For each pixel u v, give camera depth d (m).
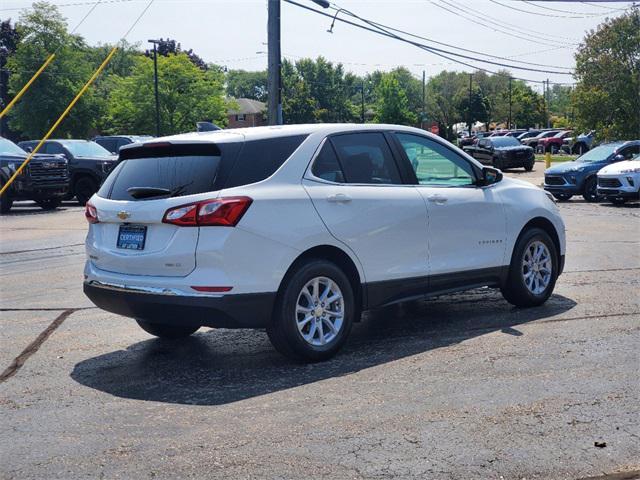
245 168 5.75
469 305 8.03
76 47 64.56
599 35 36.78
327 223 6.02
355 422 4.66
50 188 21.42
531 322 7.12
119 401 5.23
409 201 6.61
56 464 4.16
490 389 5.21
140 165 6.14
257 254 5.62
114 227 6.05
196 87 64.50
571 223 16.09
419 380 5.45
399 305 8.17
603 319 7.16
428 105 112.31
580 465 3.99
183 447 4.36
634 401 4.91
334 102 128.38
